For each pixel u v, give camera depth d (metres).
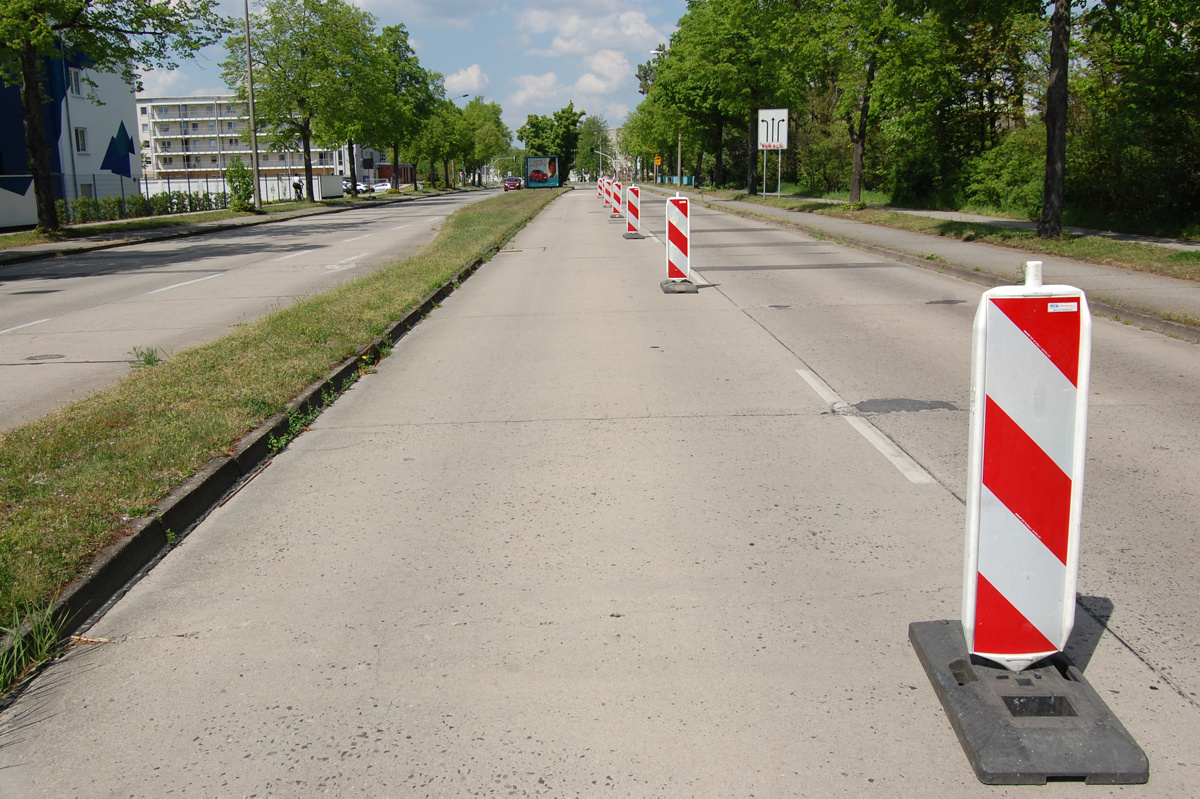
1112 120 21.06
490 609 3.94
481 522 4.93
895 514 4.91
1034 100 28.67
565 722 3.12
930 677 3.29
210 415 6.42
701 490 5.34
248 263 20.27
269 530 4.92
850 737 3.00
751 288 14.04
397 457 6.12
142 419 6.39
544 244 22.77
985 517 3.02
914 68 24.42
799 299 12.82
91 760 3.01
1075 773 2.74
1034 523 3.02
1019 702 3.04
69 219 34.84
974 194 29.66
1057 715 3.03
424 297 12.24
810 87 44.66
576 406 7.33
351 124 56.94
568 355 9.32
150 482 5.11
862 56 28.52
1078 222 22.11
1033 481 3.00
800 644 3.58
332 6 53.91
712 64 45.62
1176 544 4.45
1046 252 16.58
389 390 8.05
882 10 25.62
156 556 4.62
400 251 22.00
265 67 53.59
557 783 2.81
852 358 8.94
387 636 3.74
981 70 29.11
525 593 4.08
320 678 3.45
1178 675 3.30
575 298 13.29
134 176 51.78
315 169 133.75
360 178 132.00
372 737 3.08
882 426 6.59
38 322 12.58
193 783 2.88
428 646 3.65
